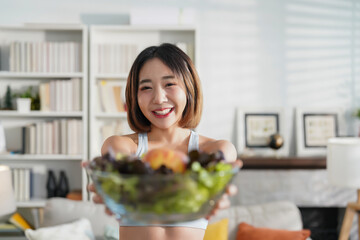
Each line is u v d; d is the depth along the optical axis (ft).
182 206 1.76
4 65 12.32
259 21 12.98
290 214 8.70
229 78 12.90
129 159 1.88
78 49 11.80
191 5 12.89
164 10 12.01
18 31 12.32
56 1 12.66
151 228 2.67
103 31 12.34
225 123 12.85
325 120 12.82
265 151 12.63
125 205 1.78
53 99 11.75
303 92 12.98
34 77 12.26
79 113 11.64
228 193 2.02
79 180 12.51
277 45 12.98
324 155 12.64
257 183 12.03
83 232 7.86
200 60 12.89
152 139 2.98
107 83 12.34
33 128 11.78
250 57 12.96
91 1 12.71
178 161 2.05
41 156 11.68
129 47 11.84
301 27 13.03
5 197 8.60
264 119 12.79
